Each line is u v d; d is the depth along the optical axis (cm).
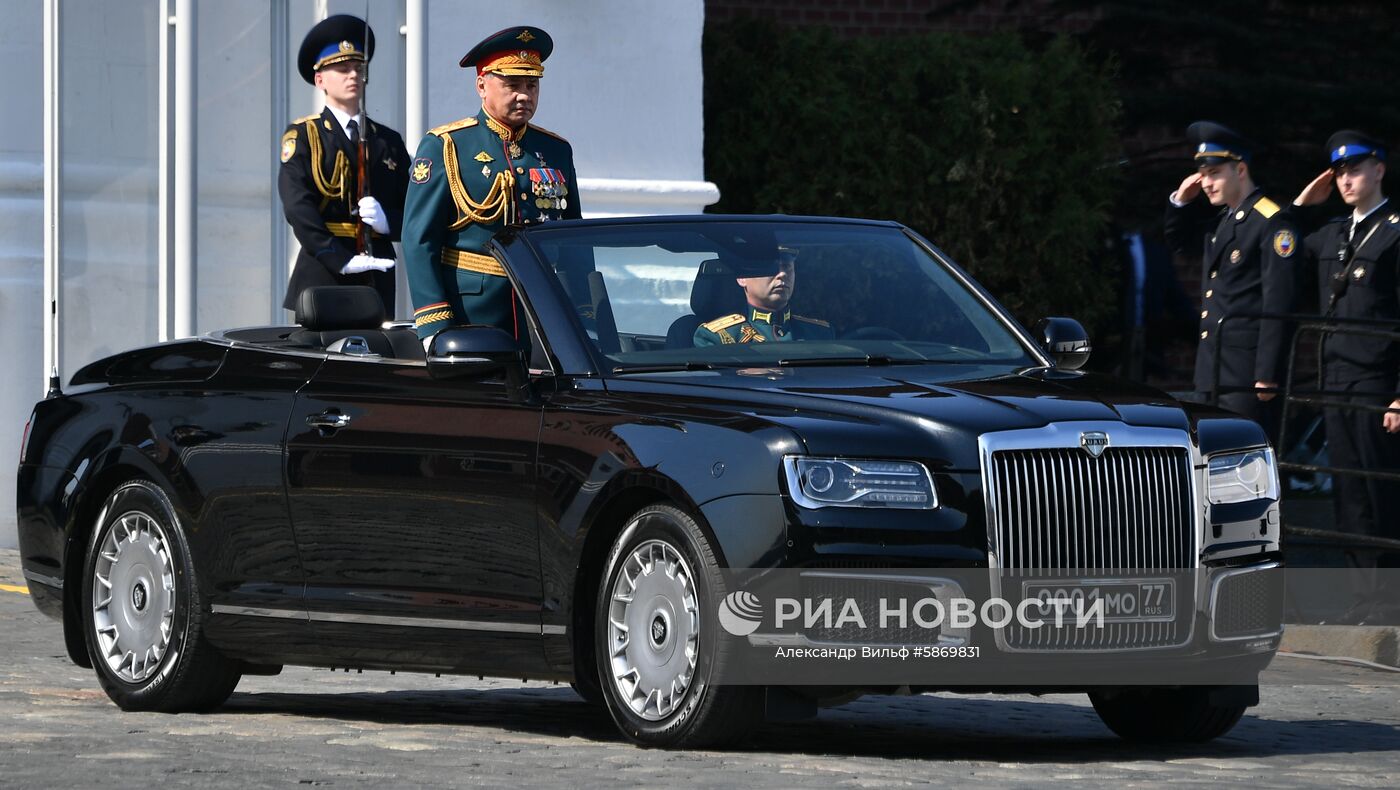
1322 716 3164
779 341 2792
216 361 3052
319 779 2234
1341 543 4288
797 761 2398
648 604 2486
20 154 5131
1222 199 4562
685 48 5709
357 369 2864
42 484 3177
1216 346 4438
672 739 2453
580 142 5622
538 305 2752
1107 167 6812
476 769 2319
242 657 2961
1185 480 2538
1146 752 2678
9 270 5128
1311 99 6875
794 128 6462
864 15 7450
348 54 4162
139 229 5138
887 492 2386
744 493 2383
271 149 5231
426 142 3212
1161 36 7094
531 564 2600
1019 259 6656
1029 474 2431
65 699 3139
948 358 2822
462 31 5456
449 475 2686
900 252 2981
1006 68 6600
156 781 2214
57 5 5088
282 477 2873
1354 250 4375
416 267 3186
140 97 5119
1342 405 4334
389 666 2822
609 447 2522
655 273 2812
